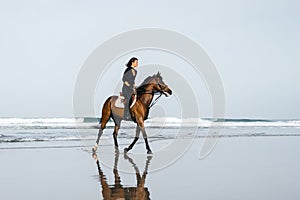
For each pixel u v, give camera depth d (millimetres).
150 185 6508
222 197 5516
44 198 5445
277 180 7109
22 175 7609
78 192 5879
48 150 12836
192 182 6828
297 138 20250
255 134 23672
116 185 6496
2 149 13008
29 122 32625
